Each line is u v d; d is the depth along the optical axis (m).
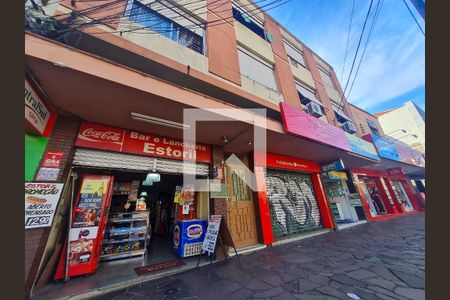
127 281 3.32
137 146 4.34
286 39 9.35
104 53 3.64
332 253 4.70
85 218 3.68
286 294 2.79
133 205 6.25
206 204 5.22
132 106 3.50
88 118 3.82
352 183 10.06
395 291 2.74
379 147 9.59
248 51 6.66
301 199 7.52
